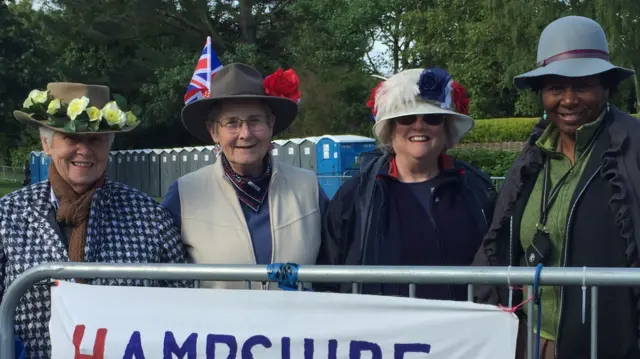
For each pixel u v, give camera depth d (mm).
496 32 25297
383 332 2463
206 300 2586
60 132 3037
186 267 2572
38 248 2984
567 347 2770
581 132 2838
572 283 2277
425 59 29891
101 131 3045
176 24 35719
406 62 33625
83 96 3195
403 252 3137
